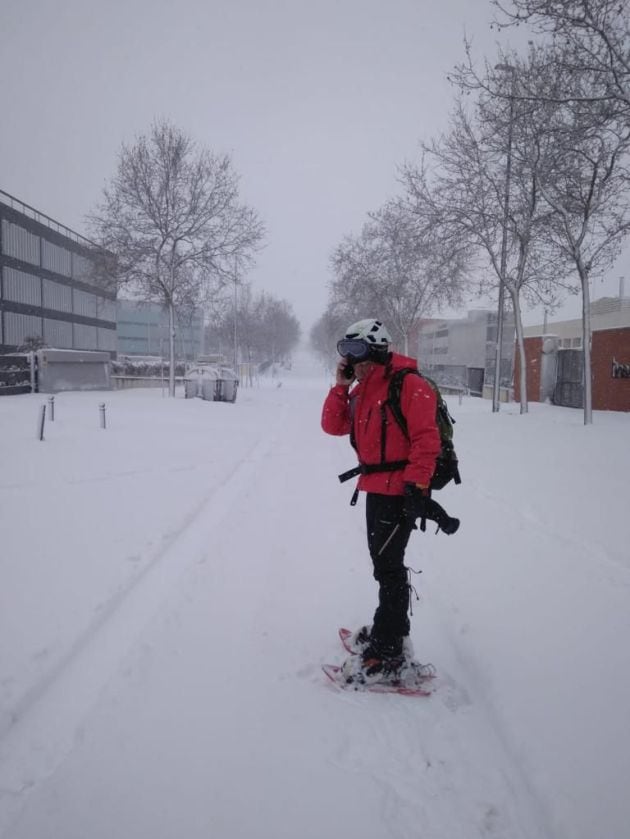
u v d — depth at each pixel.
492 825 2.00
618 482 6.82
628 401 18.34
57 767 2.26
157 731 2.49
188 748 2.38
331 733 2.50
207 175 24.41
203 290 26.55
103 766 2.26
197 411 19.55
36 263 45.94
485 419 15.70
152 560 4.87
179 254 25.33
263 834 1.92
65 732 2.49
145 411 17.83
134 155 23.86
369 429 2.89
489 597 3.93
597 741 2.35
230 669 3.05
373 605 3.94
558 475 7.55
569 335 40.53
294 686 2.89
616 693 2.67
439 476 2.92
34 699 2.75
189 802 2.07
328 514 6.55
